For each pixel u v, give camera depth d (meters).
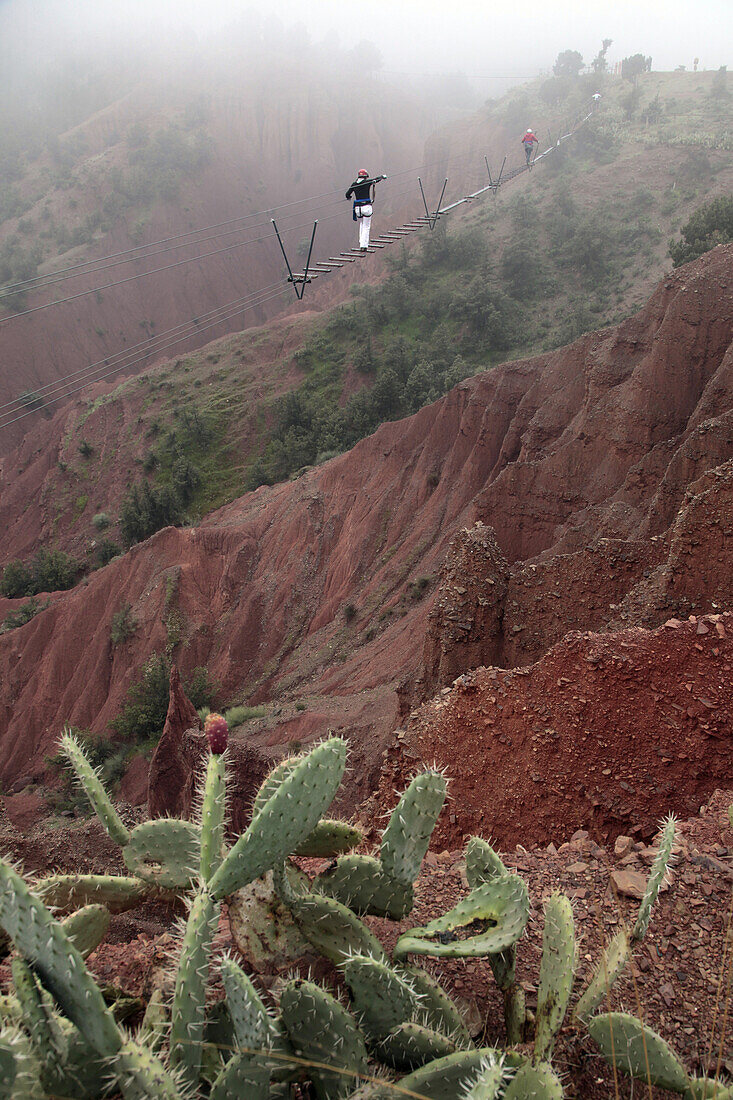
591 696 11.40
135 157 166.75
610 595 20.47
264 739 34.69
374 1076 4.00
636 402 32.00
